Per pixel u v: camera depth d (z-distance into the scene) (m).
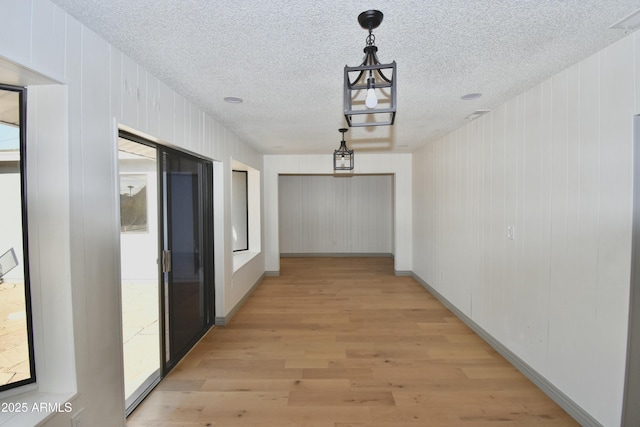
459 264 3.83
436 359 2.84
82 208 1.57
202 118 3.02
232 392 2.36
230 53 1.87
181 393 2.35
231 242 3.88
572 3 1.41
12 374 1.51
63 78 1.45
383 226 8.25
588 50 1.85
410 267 6.07
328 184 8.22
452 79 2.29
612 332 1.81
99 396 1.70
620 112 1.74
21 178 1.48
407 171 5.95
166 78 2.24
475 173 3.40
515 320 2.70
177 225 2.79
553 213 2.24
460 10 1.45
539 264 2.39
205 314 3.45
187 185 2.98
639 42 1.63
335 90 2.47
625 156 1.72
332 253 8.27
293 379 2.53
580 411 2.01
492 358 2.86
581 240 2.00
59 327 1.52
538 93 2.39
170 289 2.68
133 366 2.77
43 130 1.47
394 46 1.80
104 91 1.71
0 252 1.49
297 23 1.56
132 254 5.36
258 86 2.39
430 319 3.83
